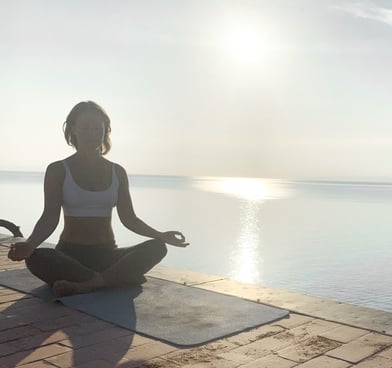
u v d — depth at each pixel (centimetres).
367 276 8725
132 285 433
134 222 442
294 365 261
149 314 347
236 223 17588
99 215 425
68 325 324
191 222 17738
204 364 261
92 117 415
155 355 274
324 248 12088
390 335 312
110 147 445
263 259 10469
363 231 15688
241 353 278
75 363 260
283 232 15150
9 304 373
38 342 292
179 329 316
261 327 327
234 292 418
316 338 305
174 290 416
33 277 461
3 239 682
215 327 321
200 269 9144
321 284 8012
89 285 405
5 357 267
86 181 419
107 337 302
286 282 8112
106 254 429
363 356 275
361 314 355
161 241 432
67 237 426
